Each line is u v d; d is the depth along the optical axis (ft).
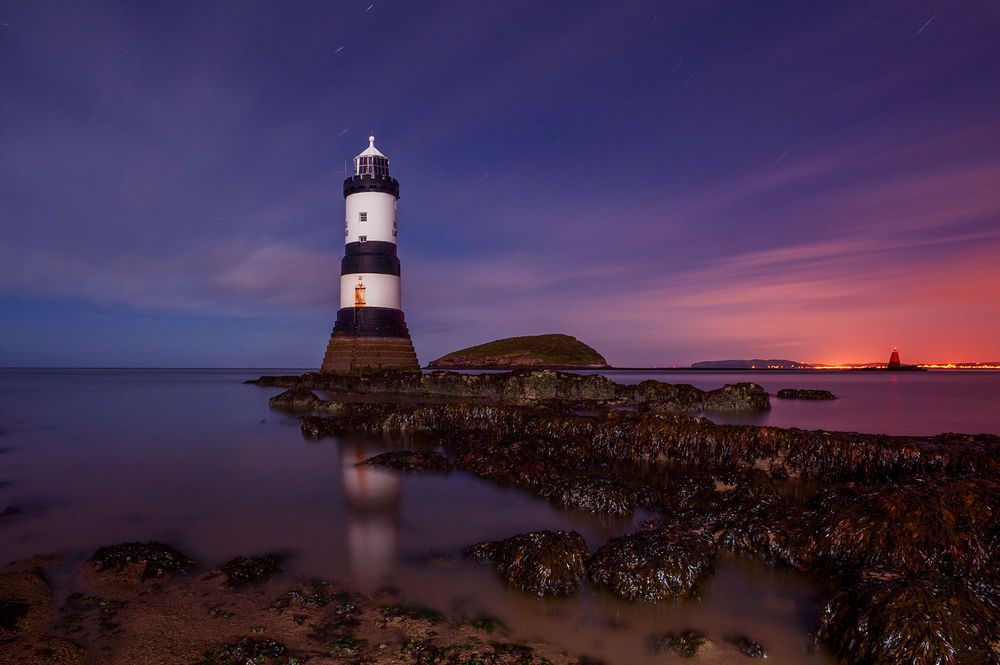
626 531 29.91
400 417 63.82
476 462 44.04
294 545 27.58
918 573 20.26
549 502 35.04
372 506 34.55
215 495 37.40
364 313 157.28
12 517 32.48
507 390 109.50
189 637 18.11
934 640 15.99
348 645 17.69
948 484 27.35
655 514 32.78
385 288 158.81
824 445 42.52
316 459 49.75
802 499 36.63
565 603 20.95
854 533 24.39
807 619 20.06
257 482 41.04
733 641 18.48
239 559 24.43
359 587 22.34
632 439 47.80
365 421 66.03
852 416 86.94
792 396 128.36
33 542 28.02
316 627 18.89
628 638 18.57
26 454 53.78
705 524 28.04
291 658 16.85
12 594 20.92
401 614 19.85
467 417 61.77
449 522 31.37
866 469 40.52
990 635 16.24
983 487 26.58
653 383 103.50
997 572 22.33
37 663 16.22
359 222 157.79
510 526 30.66
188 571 23.86
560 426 53.57
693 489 34.35
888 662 16.22
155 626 18.81
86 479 42.45
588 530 30.07
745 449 44.47
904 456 39.81
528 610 20.42
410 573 23.88
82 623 18.94
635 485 38.24
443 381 120.67
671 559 22.24
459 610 20.34
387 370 140.26
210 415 90.43
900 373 495.00
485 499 36.06
